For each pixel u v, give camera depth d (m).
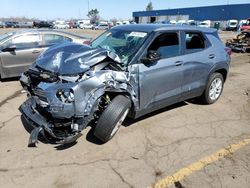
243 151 4.45
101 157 4.11
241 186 3.61
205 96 6.26
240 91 7.79
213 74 6.29
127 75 4.35
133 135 4.79
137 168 3.89
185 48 5.45
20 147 4.30
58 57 4.30
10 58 7.84
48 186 3.47
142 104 4.75
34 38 8.21
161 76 4.92
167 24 5.54
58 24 67.88
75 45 4.70
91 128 4.91
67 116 3.85
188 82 5.60
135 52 4.60
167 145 4.54
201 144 4.62
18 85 7.67
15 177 3.62
